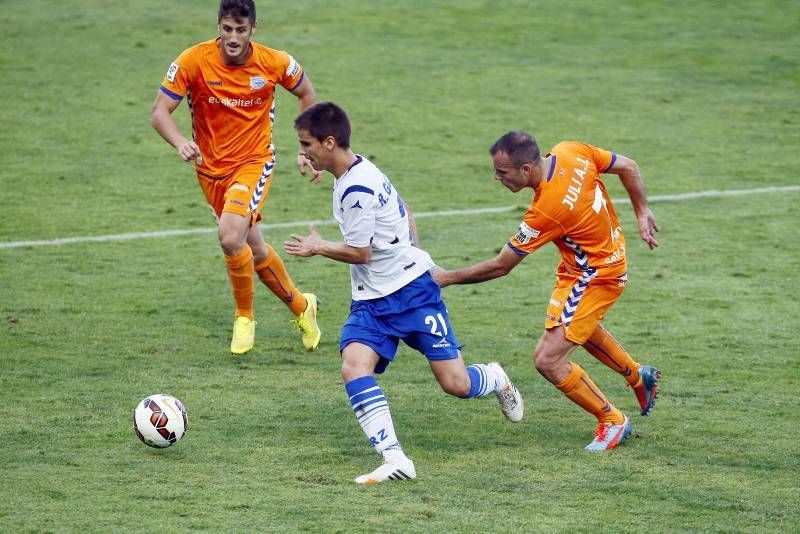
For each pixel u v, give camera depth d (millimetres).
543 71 62062
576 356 27062
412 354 26984
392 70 61281
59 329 28094
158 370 25234
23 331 27797
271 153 27078
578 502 17844
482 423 22250
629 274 34000
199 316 29703
